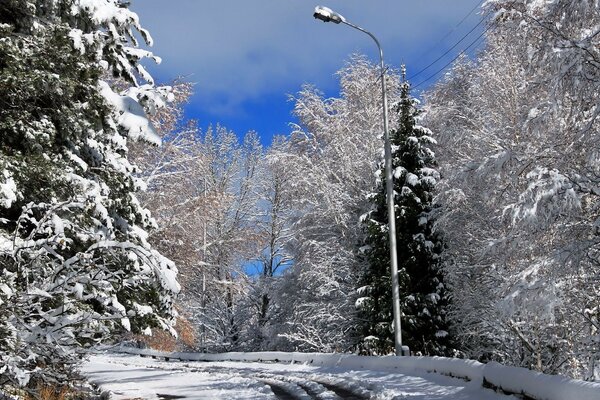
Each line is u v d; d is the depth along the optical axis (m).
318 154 33.59
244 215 43.12
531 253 13.48
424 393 11.59
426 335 23.23
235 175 44.44
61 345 8.34
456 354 22.94
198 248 32.09
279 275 36.03
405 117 25.64
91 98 11.37
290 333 31.83
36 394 8.49
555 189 11.34
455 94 30.31
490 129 21.42
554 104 11.66
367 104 33.44
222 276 39.22
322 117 34.66
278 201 41.97
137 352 36.69
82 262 8.73
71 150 11.62
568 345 18.02
